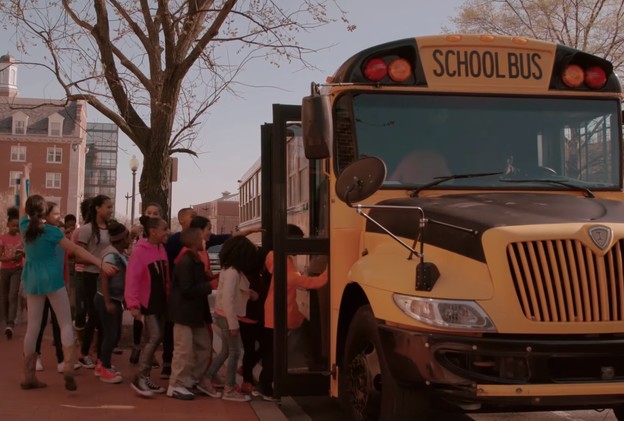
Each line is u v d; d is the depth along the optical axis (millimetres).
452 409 4602
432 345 4293
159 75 10805
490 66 5914
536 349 4207
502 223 4539
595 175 5871
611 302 4367
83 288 8719
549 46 6027
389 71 5727
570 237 4387
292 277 6066
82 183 80000
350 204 4805
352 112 5691
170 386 6938
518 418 6504
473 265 4496
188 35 10461
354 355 5324
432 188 5551
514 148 5773
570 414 6656
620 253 4398
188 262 6902
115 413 6227
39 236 6668
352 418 5336
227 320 6727
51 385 7266
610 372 4277
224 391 6926
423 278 4434
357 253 5605
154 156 10648
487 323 4270
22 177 7836
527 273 4352
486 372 4262
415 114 5750
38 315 6941
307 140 5066
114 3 10742
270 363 6922
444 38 5883
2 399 6605
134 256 6949
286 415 6711
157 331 7031
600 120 5973
